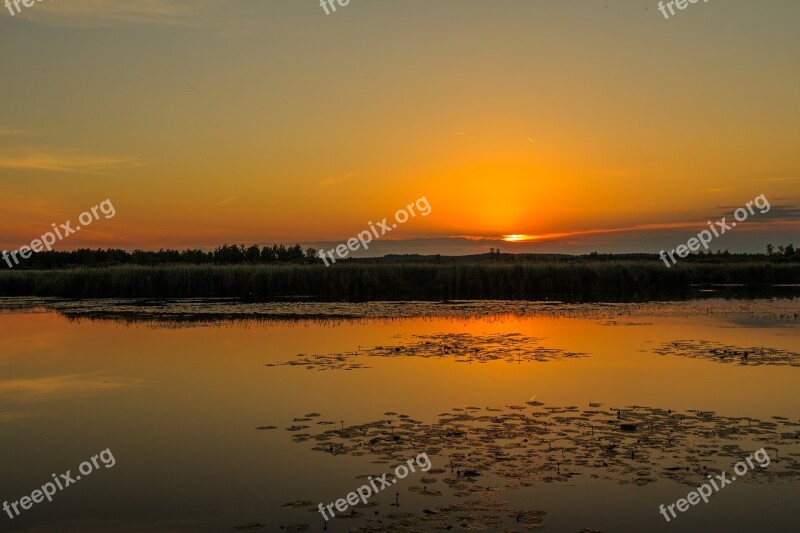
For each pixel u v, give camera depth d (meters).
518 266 39.22
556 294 37.94
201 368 15.13
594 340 18.98
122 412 11.48
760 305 29.61
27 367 15.42
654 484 7.97
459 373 14.28
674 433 9.85
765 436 9.70
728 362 15.40
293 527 6.96
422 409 11.34
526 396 12.20
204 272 37.50
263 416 11.07
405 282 37.66
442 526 6.93
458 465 8.62
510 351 17.06
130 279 37.12
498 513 7.22
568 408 11.30
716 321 23.61
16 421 11.02
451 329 21.83
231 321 24.27
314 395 12.43
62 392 12.95
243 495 7.82
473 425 10.34
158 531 6.96
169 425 10.66
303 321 24.34
